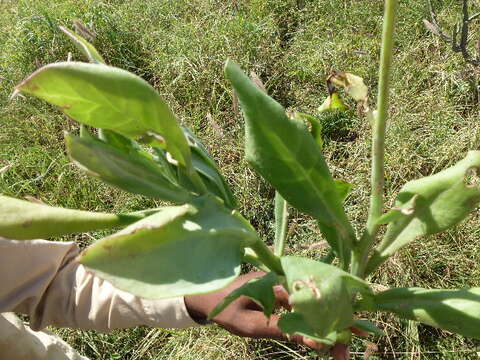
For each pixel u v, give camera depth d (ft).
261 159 1.35
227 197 1.42
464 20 3.10
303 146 1.33
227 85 5.14
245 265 3.83
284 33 5.92
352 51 4.94
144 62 5.86
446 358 3.26
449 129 4.24
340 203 1.41
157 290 1.07
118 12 6.26
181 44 5.57
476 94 4.48
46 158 4.85
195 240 1.15
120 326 2.15
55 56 5.78
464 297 1.33
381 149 1.33
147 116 1.15
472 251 3.60
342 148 4.45
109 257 1.06
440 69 4.65
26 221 1.18
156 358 3.67
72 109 1.13
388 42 1.21
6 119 5.19
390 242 1.42
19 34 6.01
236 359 3.52
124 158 1.25
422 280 3.56
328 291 1.04
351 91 1.46
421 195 1.35
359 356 3.38
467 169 1.29
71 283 2.17
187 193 1.28
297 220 3.97
